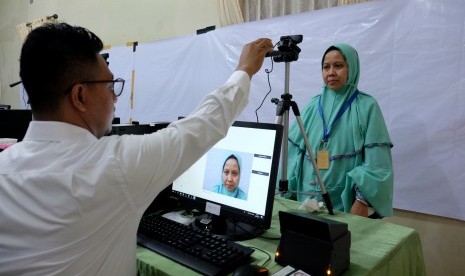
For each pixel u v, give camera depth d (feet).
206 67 9.65
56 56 1.97
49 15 15.37
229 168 3.56
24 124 6.18
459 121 5.88
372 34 6.72
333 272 2.64
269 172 3.23
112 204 1.95
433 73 6.09
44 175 1.90
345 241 2.78
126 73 11.80
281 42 4.55
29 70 2.00
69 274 1.89
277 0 8.60
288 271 2.70
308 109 6.60
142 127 4.34
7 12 16.99
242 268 2.67
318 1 8.02
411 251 3.59
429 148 6.22
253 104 8.57
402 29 6.38
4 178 1.96
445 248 6.36
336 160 5.87
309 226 2.76
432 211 6.27
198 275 2.70
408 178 6.47
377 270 2.93
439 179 6.15
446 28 5.91
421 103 6.25
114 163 1.96
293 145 6.41
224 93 2.46
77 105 2.10
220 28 9.25
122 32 12.66
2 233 1.90
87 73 2.08
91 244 1.94
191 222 3.86
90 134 2.18
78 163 1.98
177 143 2.16
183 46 10.16
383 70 6.63
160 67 10.79
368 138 5.63
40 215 1.85
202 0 10.30
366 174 5.35
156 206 4.18
